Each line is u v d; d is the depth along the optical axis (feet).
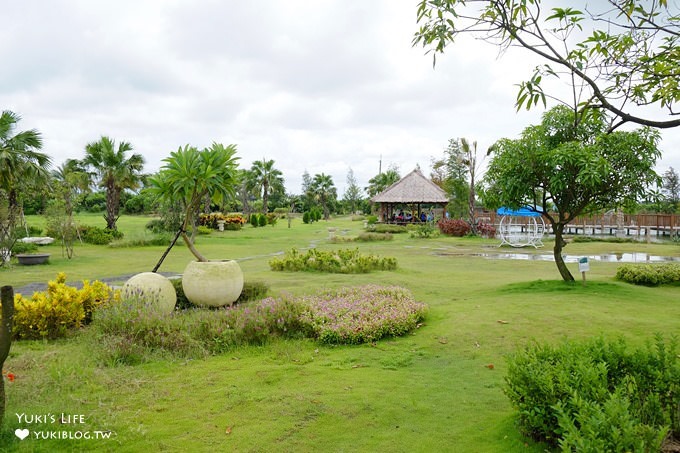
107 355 16.96
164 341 18.04
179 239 83.46
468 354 17.61
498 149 30.76
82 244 78.38
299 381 14.92
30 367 16.08
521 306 24.21
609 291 28.09
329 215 242.99
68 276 44.09
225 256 63.62
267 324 20.20
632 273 34.86
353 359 17.34
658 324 20.29
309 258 46.75
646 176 26.96
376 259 47.09
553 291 28.71
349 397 13.48
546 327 20.22
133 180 91.97
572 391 9.26
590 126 28.58
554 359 11.29
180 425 11.73
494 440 10.75
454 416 12.21
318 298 25.05
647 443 7.72
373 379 15.10
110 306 21.11
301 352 18.20
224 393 13.80
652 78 8.57
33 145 58.80
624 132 27.63
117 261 56.85
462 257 62.54
